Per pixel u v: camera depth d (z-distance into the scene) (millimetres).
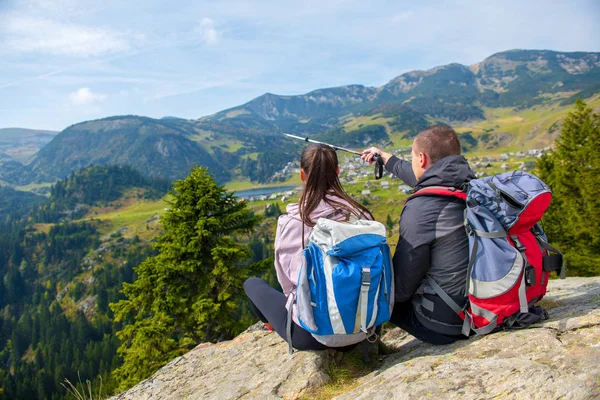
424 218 3102
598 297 3896
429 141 3377
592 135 22734
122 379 17531
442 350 3328
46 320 127250
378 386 2945
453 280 3146
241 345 5508
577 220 23688
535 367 2475
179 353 17109
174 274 18094
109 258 182000
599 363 2318
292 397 3439
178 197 18906
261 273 19062
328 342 3129
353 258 2947
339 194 3404
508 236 2963
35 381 83875
